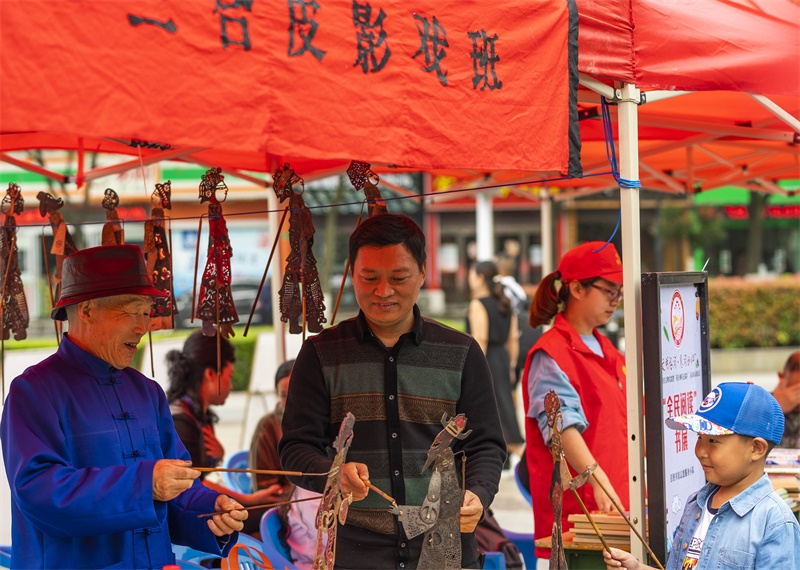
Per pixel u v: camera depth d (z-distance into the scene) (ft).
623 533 10.02
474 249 87.45
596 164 18.67
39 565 8.02
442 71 7.94
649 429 9.78
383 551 8.59
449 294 87.25
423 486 8.63
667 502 9.96
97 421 8.23
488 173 20.40
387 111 7.55
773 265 97.40
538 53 8.70
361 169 10.37
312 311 10.26
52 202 10.83
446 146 7.93
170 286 10.93
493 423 8.91
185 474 7.63
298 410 8.76
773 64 10.73
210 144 6.56
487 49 8.27
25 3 5.78
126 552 8.29
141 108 6.23
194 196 67.21
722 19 10.40
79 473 7.64
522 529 20.13
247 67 6.76
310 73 7.09
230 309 10.69
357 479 7.79
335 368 8.78
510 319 26.09
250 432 26.37
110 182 59.52
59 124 5.87
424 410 8.71
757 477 8.45
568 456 10.91
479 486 8.36
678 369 10.41
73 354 8.34
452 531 7.84
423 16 7.83
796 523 8.36
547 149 8.80
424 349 8.79
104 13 6.09
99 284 8.29
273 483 13.99
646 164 19.20
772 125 15.20
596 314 11.66
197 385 14.07
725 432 8.30
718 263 96.12
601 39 9.39
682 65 10.01
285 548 12.65
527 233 87.97
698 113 15.10
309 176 17.44
